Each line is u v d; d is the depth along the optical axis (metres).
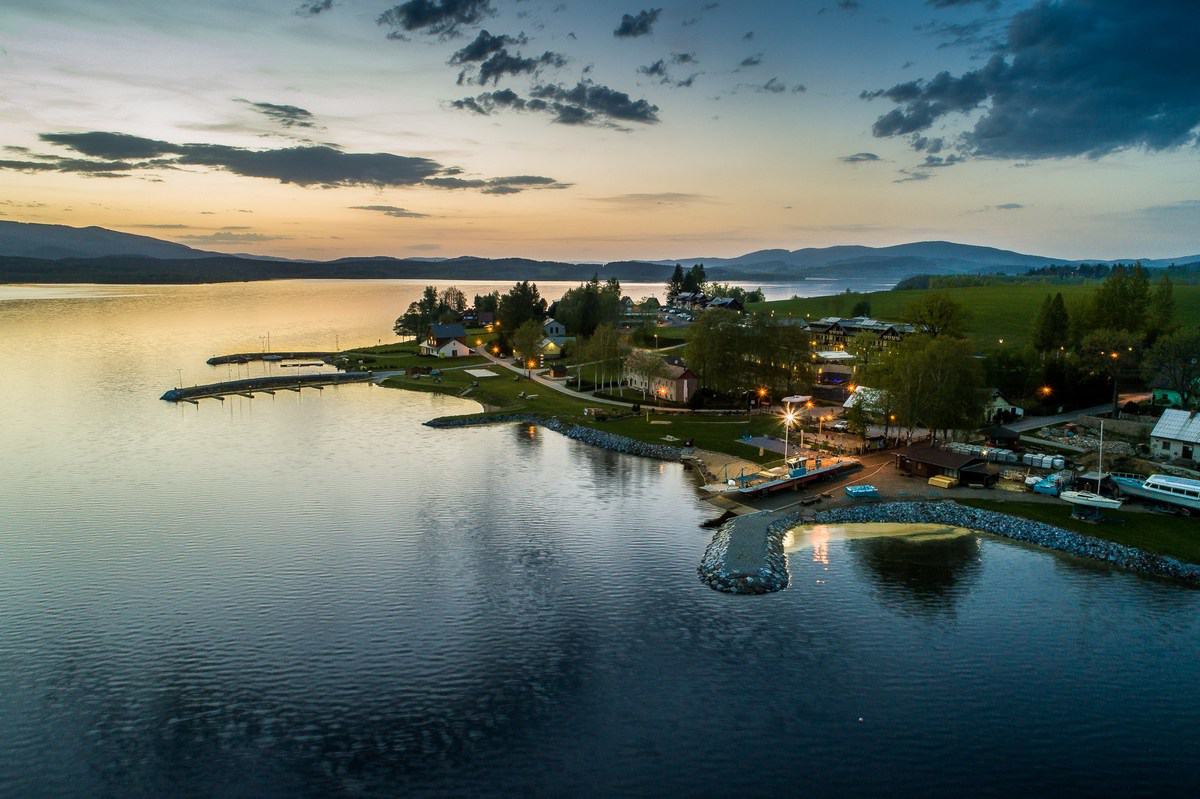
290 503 79.38
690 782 36.97
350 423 122.69
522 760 38.59
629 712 42.66
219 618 53.53
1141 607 54.78
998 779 37.12
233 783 36.94
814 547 67.00
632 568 62.59
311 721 41.88
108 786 36.75
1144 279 149.75
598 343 151.75
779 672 46.69
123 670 46.91
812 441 100.56
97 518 74.19
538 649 49.53
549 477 90.25
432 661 48.03
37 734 40.72
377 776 37.44
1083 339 130.00
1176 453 82.94
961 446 91.62
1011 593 57.25
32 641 50.28
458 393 150.38
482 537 69.56
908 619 53.38
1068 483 77.62
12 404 132.88
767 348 126.88
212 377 167.50
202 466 94.56
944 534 69.88
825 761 38.47
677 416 120.19
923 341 106.25
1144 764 38.19
